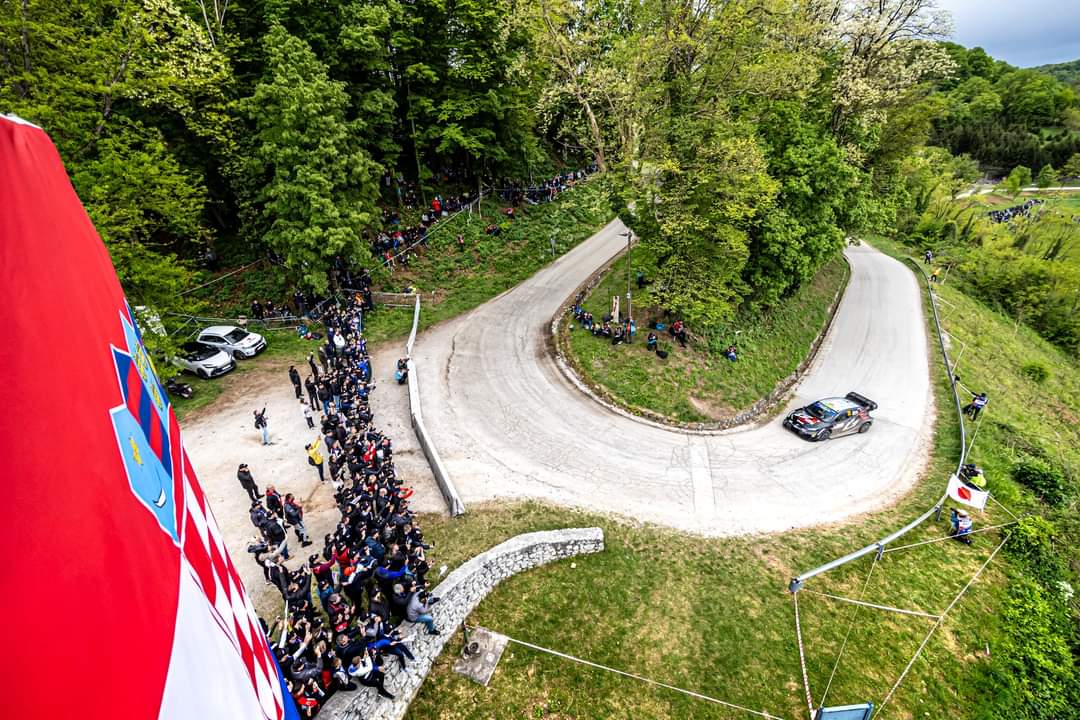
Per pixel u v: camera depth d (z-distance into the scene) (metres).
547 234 42.09
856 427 25.47
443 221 40.31
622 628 15.51
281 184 27.62
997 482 22.66
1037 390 36.28
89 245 3.10
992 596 17.81
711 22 23.50
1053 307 49.09
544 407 24.69
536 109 28.84
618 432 23.66
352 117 34.31
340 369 23.22
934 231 60.47
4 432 2.28
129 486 2.88
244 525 16.59
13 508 2.25
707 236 26.75
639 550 17.94
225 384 25.11
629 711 13.63
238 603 4.30
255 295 32.75
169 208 23.72
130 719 2.45
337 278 31.61
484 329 30.83
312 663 11.21
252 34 32.44
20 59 20.67
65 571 2.36
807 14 28.80
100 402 2.77
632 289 32.62
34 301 2.50
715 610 16.23
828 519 20.05
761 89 26.69
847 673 14.91
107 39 20.72
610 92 25.61
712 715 13.73
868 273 48.28
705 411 25.64
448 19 37.12
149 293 23.08
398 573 13.45
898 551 18.83
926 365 32.84
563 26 27.02
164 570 3.01
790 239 27.72
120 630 2.53
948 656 15.79
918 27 32.81
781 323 34.00
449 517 17.88
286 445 20.69
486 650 14.55
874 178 42.16
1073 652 16.88
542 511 18.67
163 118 30.16
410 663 13.19
